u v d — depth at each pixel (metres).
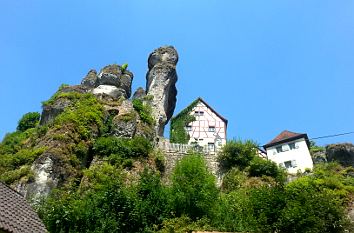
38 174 30.12
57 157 31.86
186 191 25.69
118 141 36.81
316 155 59.31
